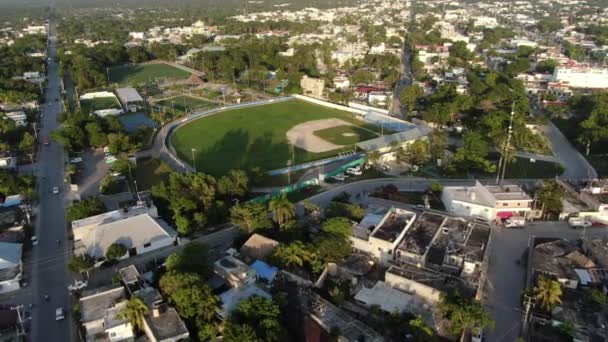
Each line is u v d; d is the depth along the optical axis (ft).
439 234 513.86
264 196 631.56
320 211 586.86
